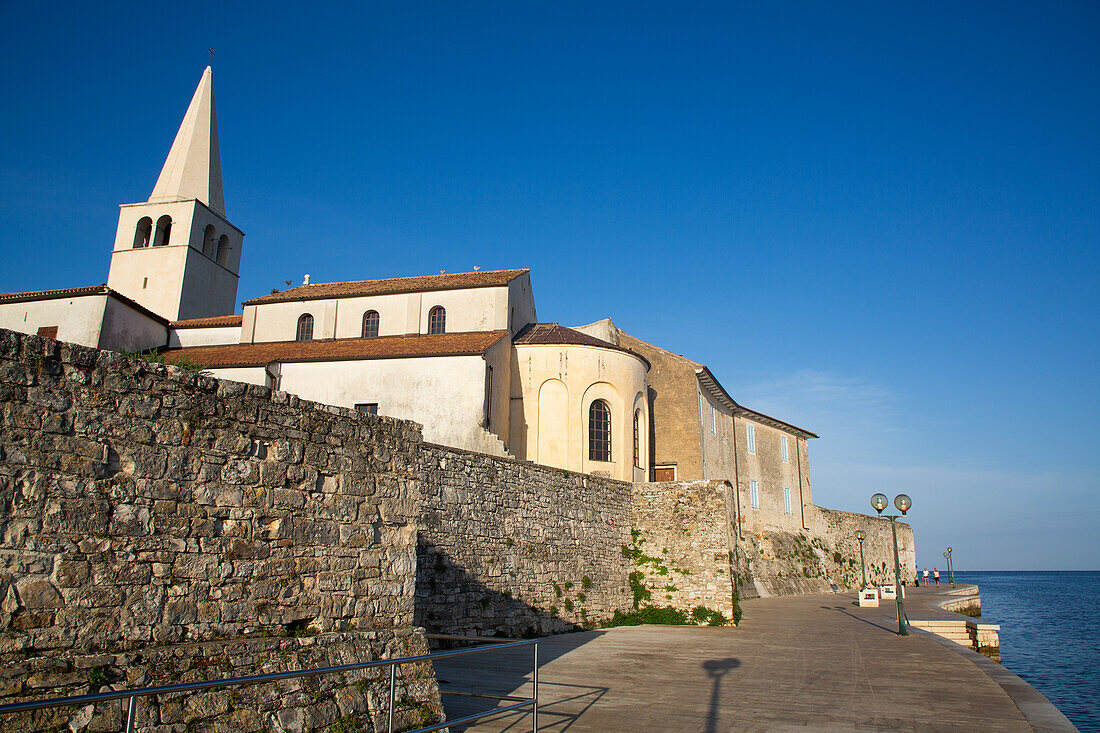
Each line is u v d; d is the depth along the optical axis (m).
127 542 7.65
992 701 13.39
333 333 39.12
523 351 36.69
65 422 7.33
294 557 9.41
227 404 8.91
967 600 51.31
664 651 19.78
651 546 28.11
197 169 52.16
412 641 10.75
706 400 47.53
